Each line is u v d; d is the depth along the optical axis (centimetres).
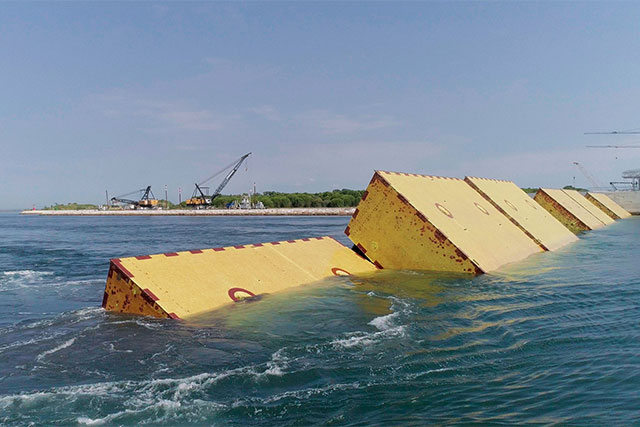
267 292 2091
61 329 1572
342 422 919
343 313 1731
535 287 2211
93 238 6166
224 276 2058
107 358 1290
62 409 998
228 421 936
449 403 990
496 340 1405
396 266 2816
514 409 955
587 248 3969
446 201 3212
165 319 1656
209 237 6069
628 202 10512
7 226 10312
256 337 1452
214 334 1482
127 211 19725
